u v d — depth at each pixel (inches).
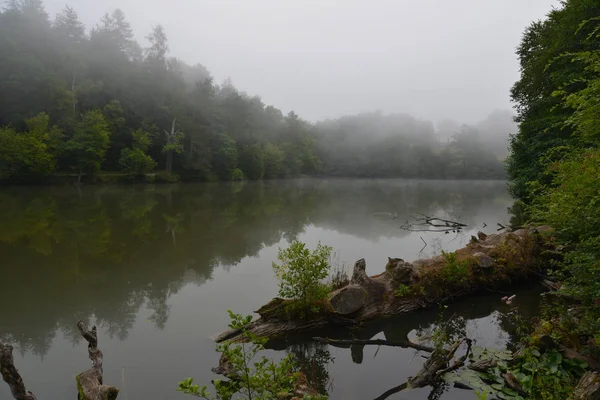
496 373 208.1
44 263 455.5
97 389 178.4
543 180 644.7
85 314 306.2
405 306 319.3
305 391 188.7
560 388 172.9
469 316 312.2
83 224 721.0
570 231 215.6
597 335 186.1
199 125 2465.6
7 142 1450.5
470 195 1833.2
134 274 419.2
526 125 796.0
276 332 270.2
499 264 387.9
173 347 248.2
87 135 1692.9
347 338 270.5
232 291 365.4
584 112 168.7
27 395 162.4
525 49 933.8
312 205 1234.6
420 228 776.9
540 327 241.9
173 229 701.9
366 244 602.2
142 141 1975.9
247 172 2898.6
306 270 278.7
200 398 187.8
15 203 999.0
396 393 197.3
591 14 603.2
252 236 651.5
